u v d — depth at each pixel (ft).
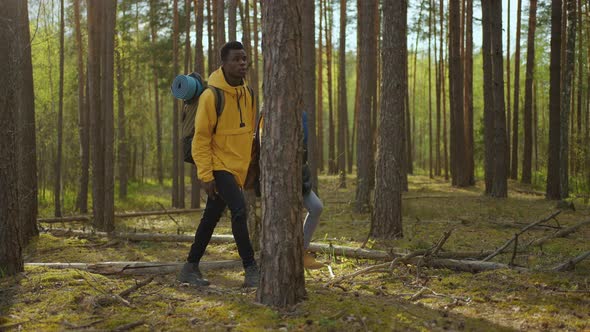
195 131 12.48
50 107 59.77
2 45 13.97
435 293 12.13
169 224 31.09
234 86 12.76
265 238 10.78
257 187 13.61
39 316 10.38
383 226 22.30
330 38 83.82
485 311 10.85
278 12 10.34
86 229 27.20
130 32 71.77
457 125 58.59
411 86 130.11
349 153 90.58
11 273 13.55
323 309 10.46
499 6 43.06
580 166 59.26
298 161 10.65
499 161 44.73
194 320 10.15
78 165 62.08
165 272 14.73
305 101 35.68
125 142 64.85
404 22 22.53
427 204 39.55
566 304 11.09
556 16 41.06
